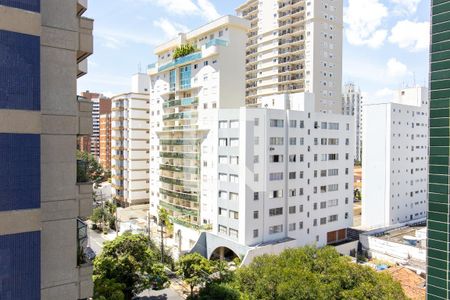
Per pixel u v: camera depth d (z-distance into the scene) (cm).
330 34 6869
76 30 1197
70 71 1187
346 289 2122
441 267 1978
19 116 1037
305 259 2438
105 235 4966
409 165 5562
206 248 4025
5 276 1024
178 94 5241
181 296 3127
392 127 5241
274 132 3931
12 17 1022
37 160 1070
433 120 2028
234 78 4647
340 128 4641
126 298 2498
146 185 6838
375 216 5403
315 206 4369
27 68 1048
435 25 2039
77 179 1262
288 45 7019
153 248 3816
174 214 4725
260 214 3800
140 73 6925
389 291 2050
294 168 4091
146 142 6794
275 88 7350
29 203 1059
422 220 5550
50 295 1162
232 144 3803
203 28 5059
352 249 4444
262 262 2419
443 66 1995
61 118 1172
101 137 8819
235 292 2134
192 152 4325
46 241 1154
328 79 6862
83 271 1227
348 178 4788
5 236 1021
